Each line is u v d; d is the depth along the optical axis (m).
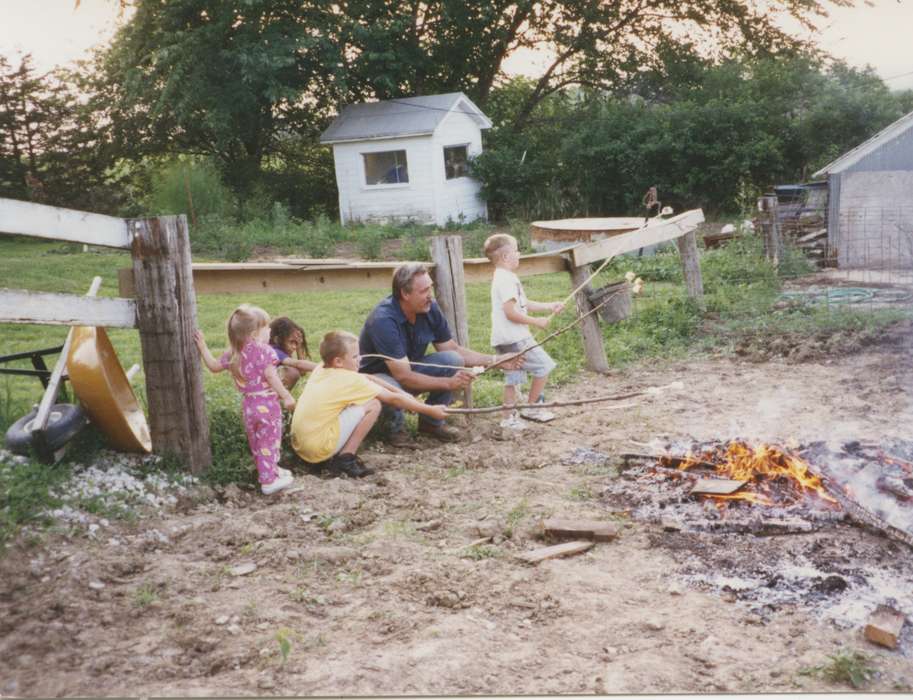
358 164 27.58
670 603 3.67
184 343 4.91
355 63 29.89
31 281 13.19
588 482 5.20
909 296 10.89
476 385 7.58
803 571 3.93
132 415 5.25
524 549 4.26
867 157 14.42
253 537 4.27
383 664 3.15
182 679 3.04
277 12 27.95
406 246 20.22
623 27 32.81
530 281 14.38
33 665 3.07
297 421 5.33
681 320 9.77
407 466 5.53
